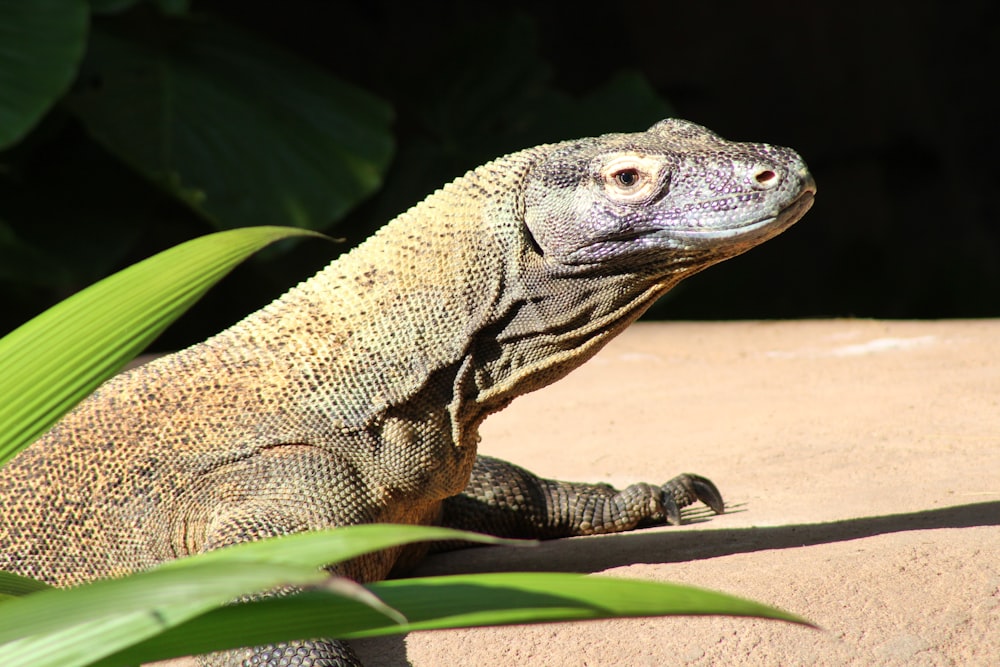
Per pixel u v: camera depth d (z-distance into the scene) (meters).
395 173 27.38
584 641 5.95
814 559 6.74
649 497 9.01
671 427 12.48
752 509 8.92
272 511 6.91
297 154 22.94
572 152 7.56
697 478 9.13
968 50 45.19
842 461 10.14
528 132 27.59
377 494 7.34
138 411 7.49
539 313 7.49
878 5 43.69
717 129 43.84
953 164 44.28
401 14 39.47
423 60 30.16
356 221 27.55
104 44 22.66
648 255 7.27
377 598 2.66
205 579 2.38
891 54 43.81
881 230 43.28
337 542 2.81
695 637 5.81
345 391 7.35
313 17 36.72
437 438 7.47
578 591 2.78
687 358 17.02
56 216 23.98
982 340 15.84
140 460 7.35
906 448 10.38
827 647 5.61
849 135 43.69
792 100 43.84
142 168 21.73
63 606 2.42
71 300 3.14
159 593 2.38
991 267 43.25
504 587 2.84
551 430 13.08
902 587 6.13
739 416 12.63
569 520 9.18
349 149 23.25
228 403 7.39
